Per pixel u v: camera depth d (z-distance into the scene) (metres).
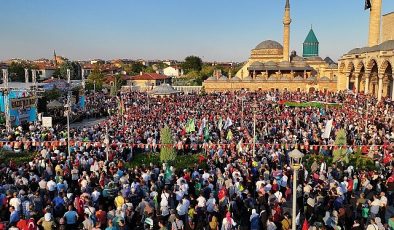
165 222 15.35
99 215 14.43
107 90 103.56
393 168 22.81
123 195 16.64
